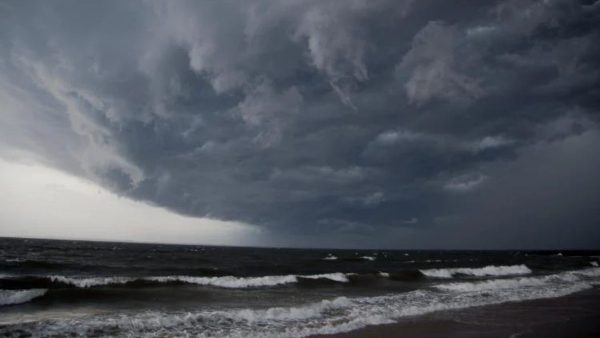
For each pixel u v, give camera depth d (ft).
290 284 69.77
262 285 68.13
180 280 64.75
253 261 138.31
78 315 38.73
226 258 158.10
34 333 30.50
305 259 160.97
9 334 29.86
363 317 40.75
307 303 49.98
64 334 30.71
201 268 94.84
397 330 35.96
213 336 31.94
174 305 46.26
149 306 45.01
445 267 126.72
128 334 31.55
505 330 36.94
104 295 50.16
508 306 50.24
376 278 81.00
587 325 39.93
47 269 83.82
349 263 138.72
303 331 34.37
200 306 46.19
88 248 227.61
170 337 31.14
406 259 193.67
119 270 86.99
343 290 63.82
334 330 35.14
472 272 101.04
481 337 34.17
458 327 37.81
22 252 155.22
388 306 47.73
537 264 153.99
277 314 40.22
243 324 36.11
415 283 75.41
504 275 99.60
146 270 88.12
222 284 66.33
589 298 58.75
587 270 107.04
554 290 66.39
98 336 30.78
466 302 52.34
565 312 46.88
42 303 44.47
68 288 53.62
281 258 170.60
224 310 43.78
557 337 34.76
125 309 42.83
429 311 45.57
